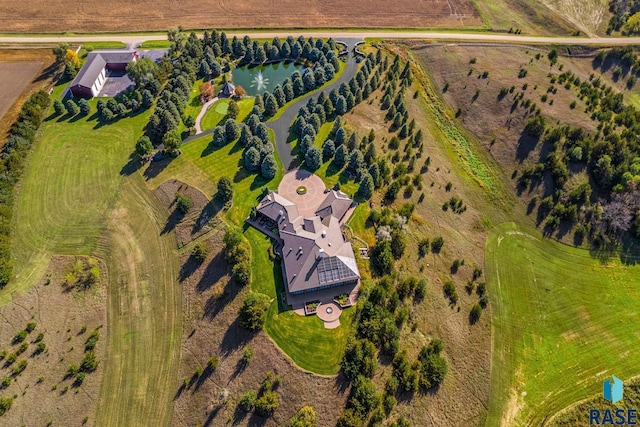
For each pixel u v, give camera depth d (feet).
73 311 261.03
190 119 382.83
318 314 256.32
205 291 270.46
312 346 242.78
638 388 251.80
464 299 284.20
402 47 527.40
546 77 458.09
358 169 345.51
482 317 278.46
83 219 312.71
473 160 392.06
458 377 247.70
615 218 328.08
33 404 222.89
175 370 239.91
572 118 403.13
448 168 378.94
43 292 268.82
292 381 229.45
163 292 273.13
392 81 448.65
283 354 238.68
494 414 239.50
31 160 356.38
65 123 394.32
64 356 241.35
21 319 254.88
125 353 246.06
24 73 454.81
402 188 344.49
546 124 399.03
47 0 579.89
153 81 422.00
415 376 231.50
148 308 265.34
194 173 346.54
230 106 402.11
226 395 225.97
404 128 390.83
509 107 422.00
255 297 252.42
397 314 257.14
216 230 303.68
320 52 485.97
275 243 293.02
